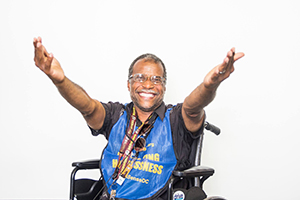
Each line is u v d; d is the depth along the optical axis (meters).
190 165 2.73
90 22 4.39
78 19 4.39
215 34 4.35
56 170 4.38
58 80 2.31
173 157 2.64
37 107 4.38
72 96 2.45
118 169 2.66
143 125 2.70
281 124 4.35
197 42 4.36
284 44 4.33
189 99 2.43
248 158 4.37
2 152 4.36
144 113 2.77
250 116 4.36
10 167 4.36
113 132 2.74
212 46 4.35
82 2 4.39
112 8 4.41
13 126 4.37
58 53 4.36
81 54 4.38
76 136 4.39
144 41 4.39
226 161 4.38
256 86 4.36
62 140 4.38
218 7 4.36
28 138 4.37
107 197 2.68
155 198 2.58
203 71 4.34
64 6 4.38
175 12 4.39
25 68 4.37
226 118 4.36
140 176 2.61
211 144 4.38
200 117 2.58
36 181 4.37
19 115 4.37
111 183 2.68
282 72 4.34
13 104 4.37
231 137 4.37
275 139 4.36
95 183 2.89
